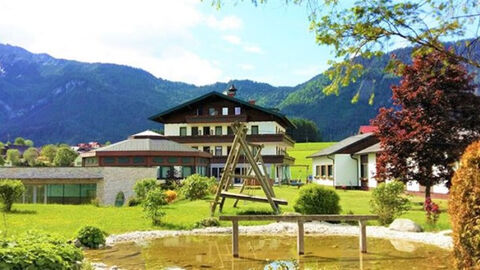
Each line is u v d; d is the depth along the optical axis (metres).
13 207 19.59
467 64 7.43
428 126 19.08
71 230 13.27
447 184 19.38
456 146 18.81
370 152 34.66
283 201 16.91
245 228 14.55
